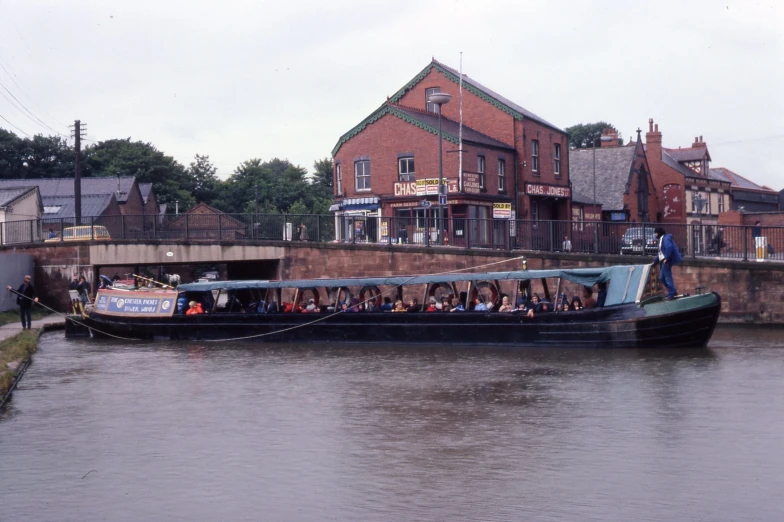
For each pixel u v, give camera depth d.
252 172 111.81
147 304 33.38
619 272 26.58
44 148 95.75
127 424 16.69
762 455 13.48
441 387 20.44
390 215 50.59
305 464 13.41
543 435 15.09
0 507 11.50
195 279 80.81
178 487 12.29
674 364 23.17
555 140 59.06
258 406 18.41
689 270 34.38
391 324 29.55
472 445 14.43
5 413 17.94
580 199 63.84
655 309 25.56
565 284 37.41
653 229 39.09
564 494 11.60
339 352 27.95
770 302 33.06
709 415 16.52
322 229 44.22
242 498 11.71
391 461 13.48
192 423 16.69
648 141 75.12
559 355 25.58
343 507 11.23
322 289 39.62
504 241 41.81
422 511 11.00
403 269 40.56
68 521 10.92
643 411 17.00
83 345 31.53
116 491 12.16
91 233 45.22
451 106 55.69
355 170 52.22
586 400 18.31
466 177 48.56
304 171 114.94
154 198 90.25
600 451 13.86
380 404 18.38
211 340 32.28
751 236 36.69
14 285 41.41
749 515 10.70
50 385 21.70
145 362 26.28
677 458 13.35
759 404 17.56
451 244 45.25
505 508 11.05
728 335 30.17
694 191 76.75
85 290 40.22
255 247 43.19
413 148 49.84
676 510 10.90
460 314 28.39
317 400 19.03
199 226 45.25
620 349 26.08
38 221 48.72
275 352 28.39
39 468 13.44
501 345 27.83
